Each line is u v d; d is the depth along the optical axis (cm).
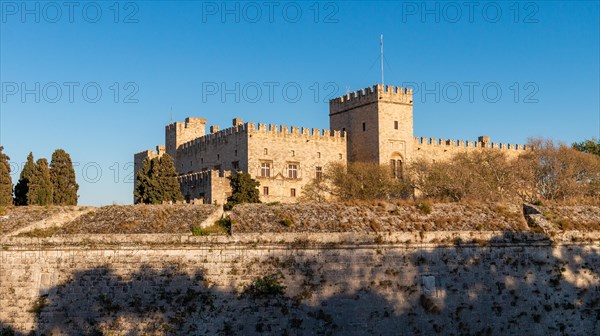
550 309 4984
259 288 4603
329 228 4862
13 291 4681
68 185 9206
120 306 4597
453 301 4822
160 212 5184
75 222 5119
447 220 5141
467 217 5256
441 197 10619
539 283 5028
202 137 13600
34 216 5178
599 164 11675
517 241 5053
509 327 4881
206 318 4550
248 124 12081
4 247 4725
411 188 11925
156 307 4578
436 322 4750
